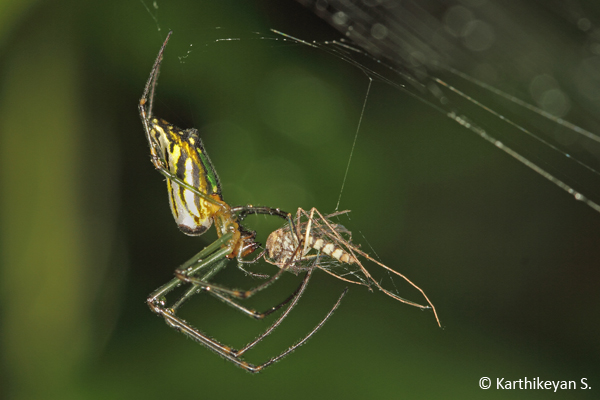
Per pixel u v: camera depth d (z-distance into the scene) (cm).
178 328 15
